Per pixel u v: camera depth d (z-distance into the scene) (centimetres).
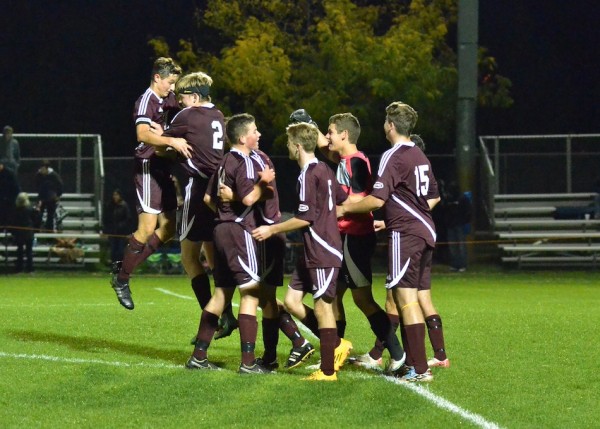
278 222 1698
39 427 1312
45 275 4716
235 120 1662
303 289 1728
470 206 4888
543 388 1578
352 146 1761
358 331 2320
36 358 1820
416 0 5747
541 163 5500
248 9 5975
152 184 1983
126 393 1498
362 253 1717
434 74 5578
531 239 5216
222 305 1698
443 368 1769
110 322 2455
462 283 4291
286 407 1419
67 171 5444
